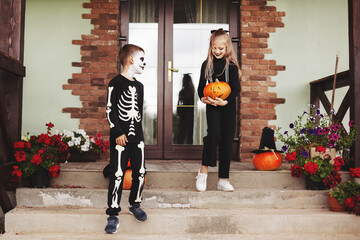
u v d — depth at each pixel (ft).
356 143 10.95
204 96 9.87
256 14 15.29
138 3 15.69
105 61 14.97
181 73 15.72
